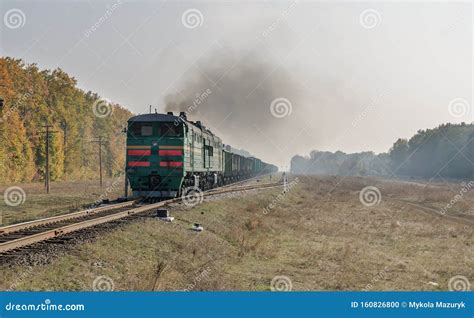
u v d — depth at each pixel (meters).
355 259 15.97
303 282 12.67
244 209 28.14
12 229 14.52
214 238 17.03
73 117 78.75
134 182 26.53
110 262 11.25
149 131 26.31
